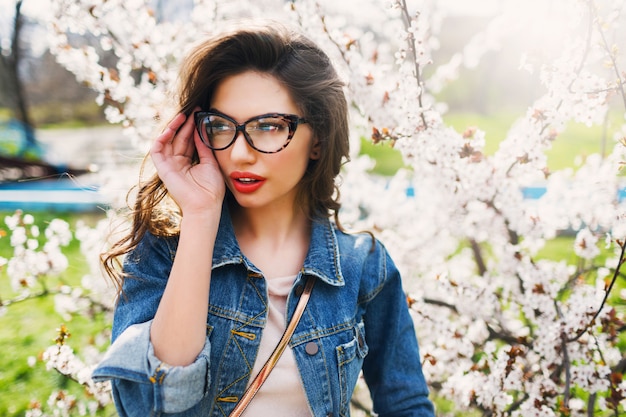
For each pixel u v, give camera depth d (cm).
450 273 257
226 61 112
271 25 119
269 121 111
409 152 212
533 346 204
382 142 209
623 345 265
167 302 101
